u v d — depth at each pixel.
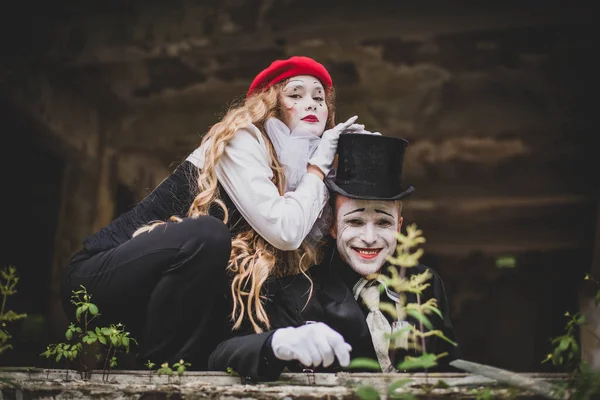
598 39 12.32
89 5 12.08
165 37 12.23
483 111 13.86
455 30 12.05
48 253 12.60
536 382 2.20
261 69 13.05
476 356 19.12
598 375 2.23
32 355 8.22
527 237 17.31
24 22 11.85
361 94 13.70
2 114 11.93
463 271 19.16
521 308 18.97
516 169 15.28
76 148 13.16
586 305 10.32
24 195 12.33
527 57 12.99
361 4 11.84
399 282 2.29
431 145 14.75
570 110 13.66
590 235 16.66
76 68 12.85
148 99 13.70
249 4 12.05
